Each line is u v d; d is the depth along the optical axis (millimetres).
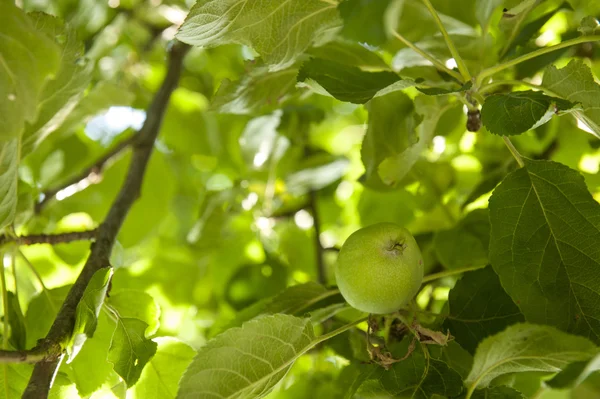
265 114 760
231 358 493
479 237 655
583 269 501
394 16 548
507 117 504
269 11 539
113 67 937
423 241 695
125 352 521
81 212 846
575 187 514
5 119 445
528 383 605
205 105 985
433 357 529
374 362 522
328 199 916
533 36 617
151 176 918
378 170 597
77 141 865
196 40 535
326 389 622
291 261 894
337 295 582
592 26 528
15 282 565
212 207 786
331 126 1007
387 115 597
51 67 450
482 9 595
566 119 707
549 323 497
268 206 830
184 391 486
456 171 760
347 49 609
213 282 886
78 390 551
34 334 571
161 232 1028
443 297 731
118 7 959
